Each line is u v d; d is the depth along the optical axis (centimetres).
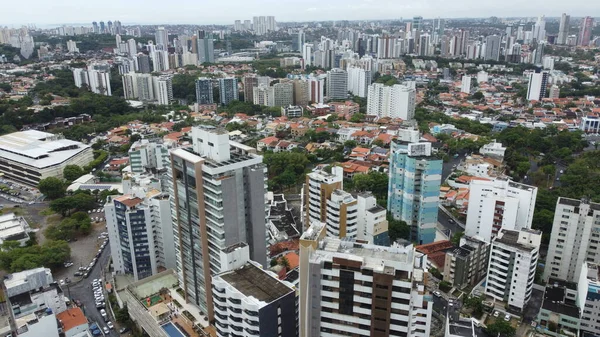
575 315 17675
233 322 13900
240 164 15850
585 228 19950
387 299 11469
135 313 19275
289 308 13688
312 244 12081
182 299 19000
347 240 13200
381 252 12225
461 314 18950
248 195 16475
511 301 19275
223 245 15988
